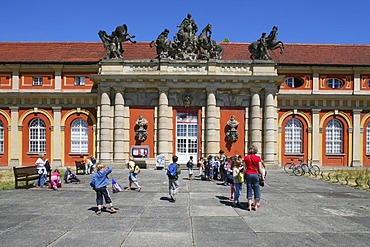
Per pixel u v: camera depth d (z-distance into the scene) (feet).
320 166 123.03
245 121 113.50
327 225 36.27
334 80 124.06
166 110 112.16
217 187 66.85
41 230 33.47
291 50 133.90
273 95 111.96
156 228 34.42
